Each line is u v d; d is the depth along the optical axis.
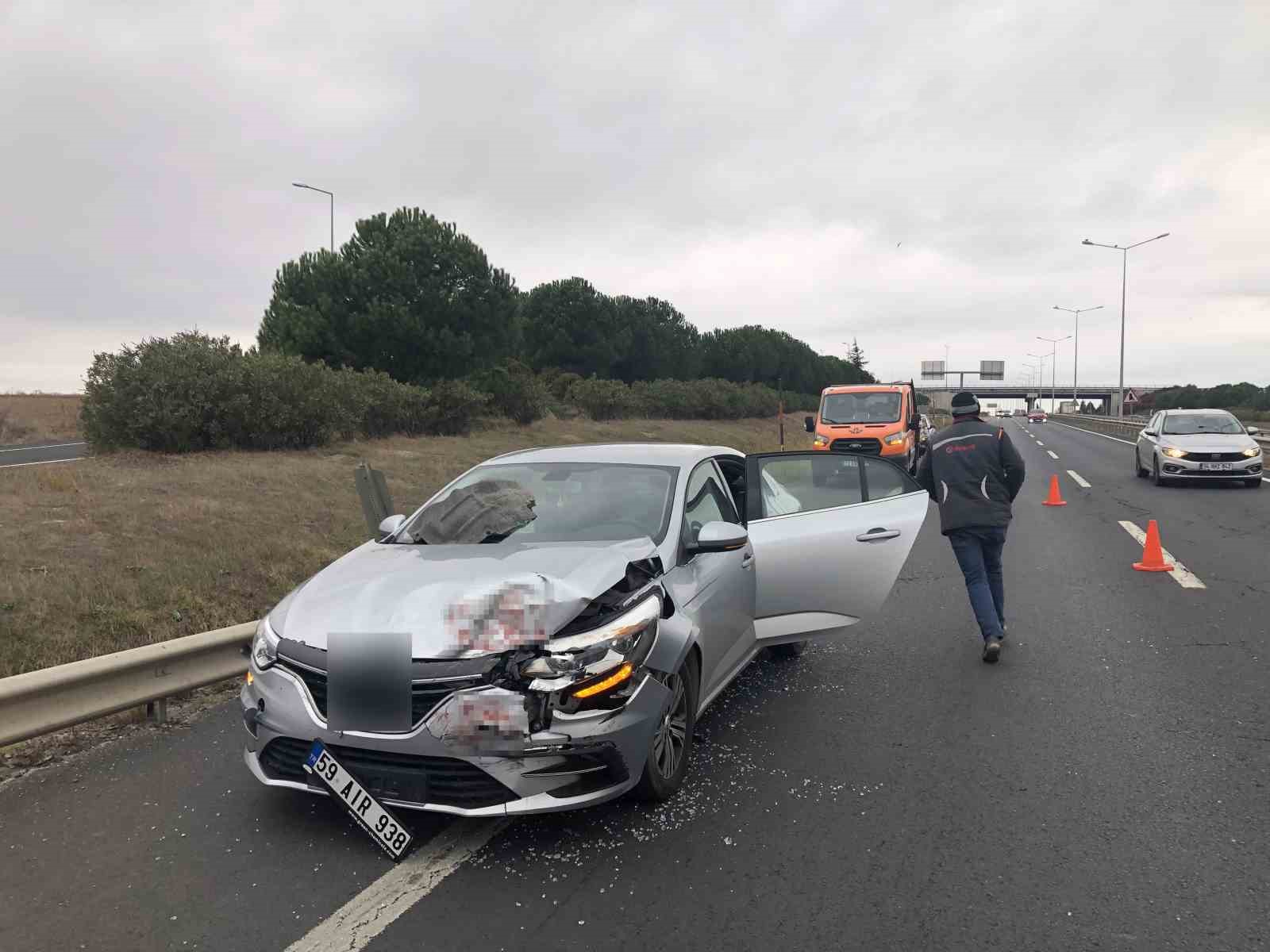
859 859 3.31
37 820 3.63
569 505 4.57
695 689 4.09
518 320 32.84
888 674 5.75
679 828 3.56
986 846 3.40
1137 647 6.26
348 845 3.40
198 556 8.05
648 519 4.43
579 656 3.28
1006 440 6.13
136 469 13.01
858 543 5.38
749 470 5.56
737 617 4.70
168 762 4.26
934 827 3.56
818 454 5.80
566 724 3.23
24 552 7.48
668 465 4.91
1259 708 4.96
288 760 3.37
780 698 5.29
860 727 4.77
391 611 3.33
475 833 3.50
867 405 20.17
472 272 30.38
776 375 66.12
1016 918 2.90
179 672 4.85
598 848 3.39
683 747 3.96
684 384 42.19
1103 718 4.85
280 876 3.17
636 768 3.44
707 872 3.21
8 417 32.53
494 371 27.25
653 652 3.58
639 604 3.59
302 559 8.75
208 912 2.93
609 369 46.78
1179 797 3.82
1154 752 4.34
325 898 3.02
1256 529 11.89
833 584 5.32
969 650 6.32
